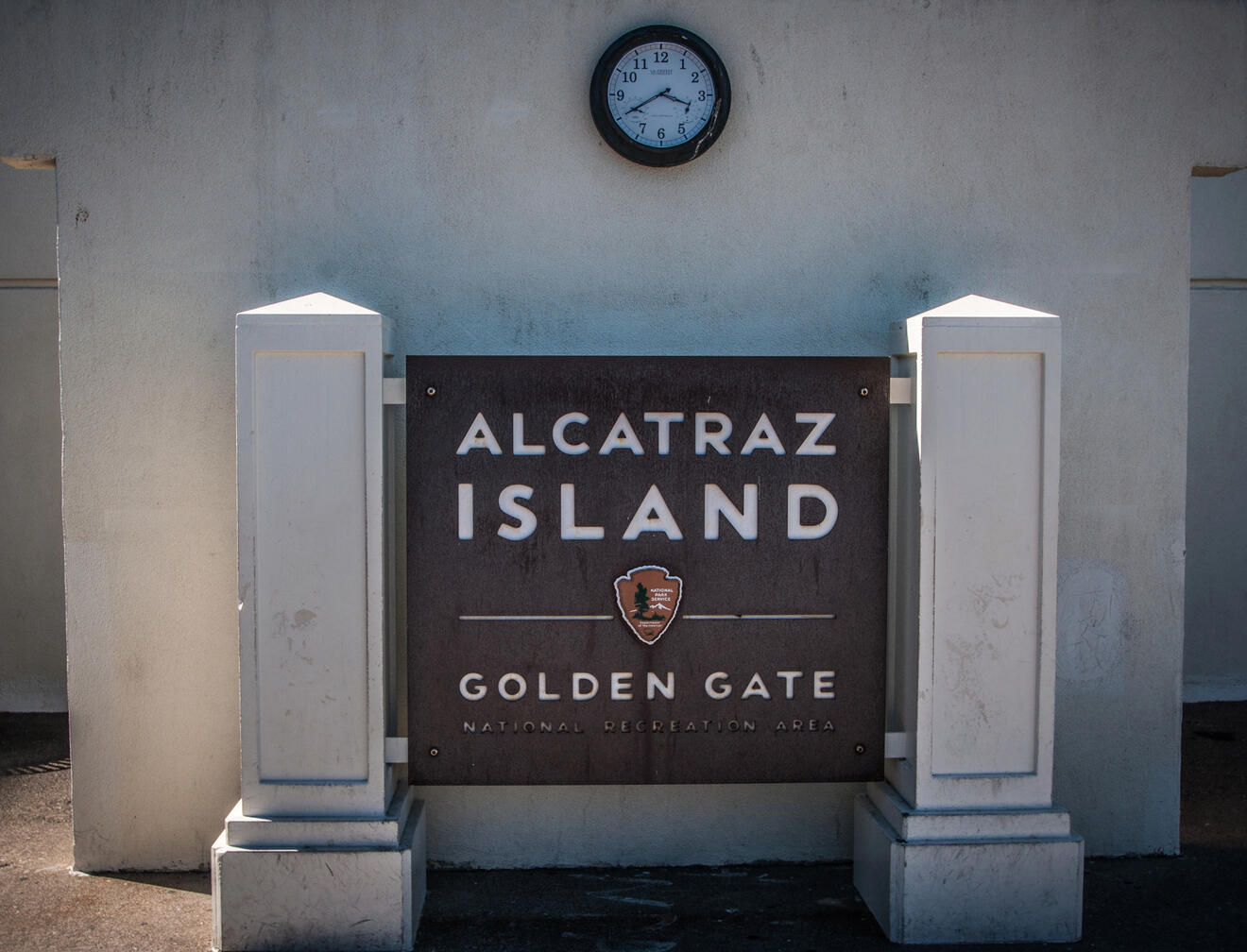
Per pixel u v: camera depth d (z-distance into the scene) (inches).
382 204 161.6
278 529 138.3
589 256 163.2
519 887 158.7
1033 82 166.6
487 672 144.7
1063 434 168.7
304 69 159.9
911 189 165.8
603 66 157.9
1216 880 162.7
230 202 160.7
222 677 162.9
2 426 257.0
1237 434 275.3
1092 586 169.8
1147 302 169.6
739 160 163.9
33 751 228.4
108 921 147.3
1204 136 169.3
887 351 166.6
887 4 164.2
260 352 137.3
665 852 166.2
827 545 146.1
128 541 161.8
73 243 159.8
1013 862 141.1
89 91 158.9
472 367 143.2
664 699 145.9
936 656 141.3
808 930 145.3
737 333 164.9
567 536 144.6
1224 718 258.8
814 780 147.2
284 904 137.2
